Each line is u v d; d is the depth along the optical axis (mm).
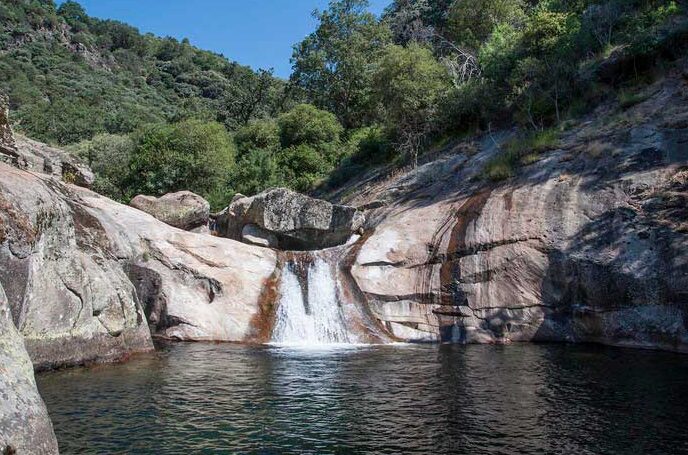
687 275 13266
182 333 15797
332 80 48500
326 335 16562
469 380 10445
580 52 25281
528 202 17625
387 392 9602
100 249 14461
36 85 89438
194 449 6898
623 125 18906
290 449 6918
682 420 7781
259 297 17406
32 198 11266
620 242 14961
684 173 15523
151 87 114938
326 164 39750
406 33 55125
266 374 11109
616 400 8852
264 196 21938
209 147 37312
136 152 39438
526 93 25703
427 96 30141
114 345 12633
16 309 10328
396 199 23984
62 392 9484
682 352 13008
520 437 7246
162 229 18188
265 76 64312
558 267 15539
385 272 17828
